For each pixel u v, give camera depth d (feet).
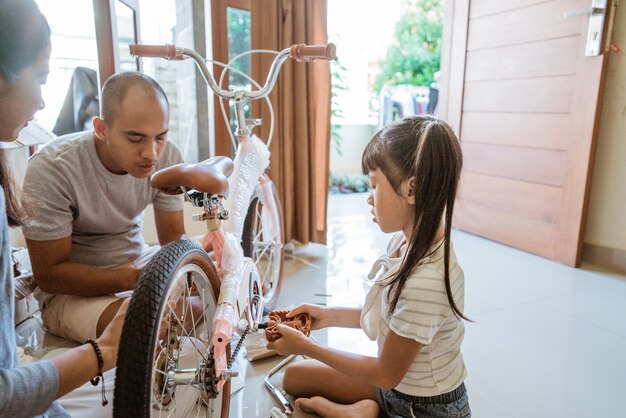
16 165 5.49
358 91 14.10
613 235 7.28
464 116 9.13
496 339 5.07
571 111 7.14
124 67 7.14
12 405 1.83
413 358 2.78
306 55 4.46
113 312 4.05
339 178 13.51
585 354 4.81
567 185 7.31
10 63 1.91
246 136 4.60
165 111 3.47
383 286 3.15
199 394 3.44
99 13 5.57
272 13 6.93
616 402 4.05
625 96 6.92
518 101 7.96
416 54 14.06
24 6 1.92
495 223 8.64
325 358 3.05
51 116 7.16
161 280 2.33
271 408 3.89
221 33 7.22
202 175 2.83
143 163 3.53
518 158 8.07
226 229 3.76
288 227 7.69
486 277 6.89
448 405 3.06
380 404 3.53
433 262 2.77
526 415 3.85
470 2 8.68
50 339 4.43
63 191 3.85
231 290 3.07
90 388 3.69
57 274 3.90
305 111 7.42
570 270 7.23
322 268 7.20
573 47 7.01
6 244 2.04
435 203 2.67
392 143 2.76
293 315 3.66
